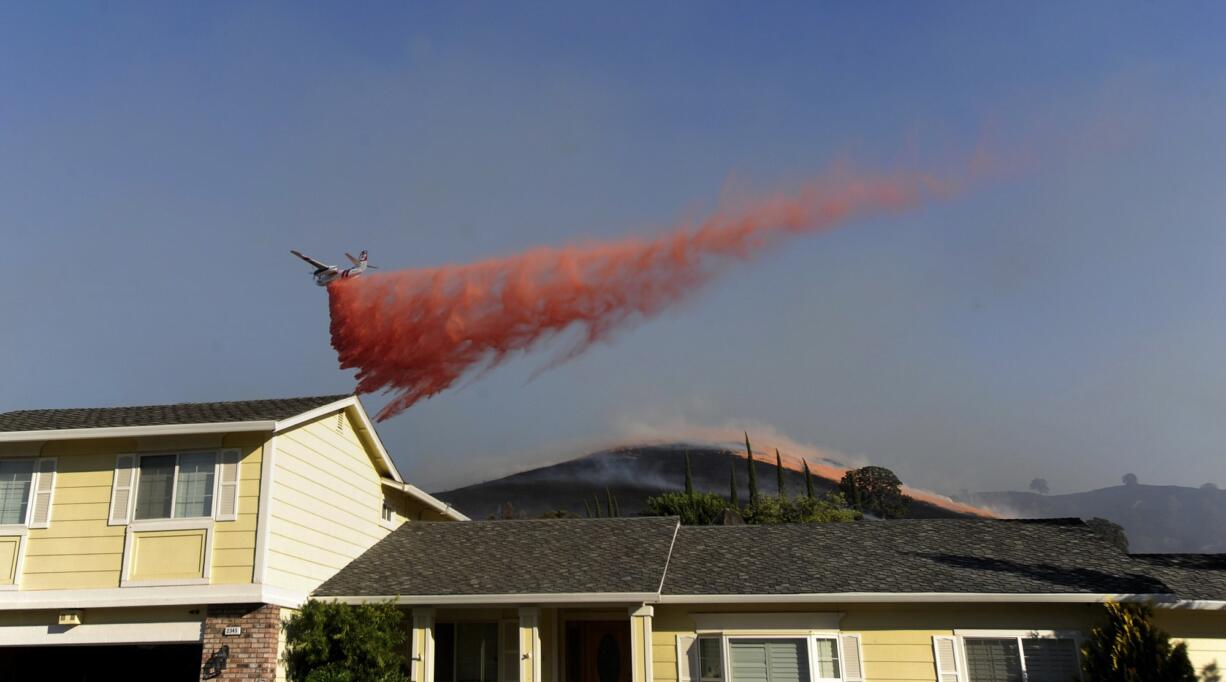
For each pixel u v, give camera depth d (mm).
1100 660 14516
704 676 16078
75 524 15383
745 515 54094
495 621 17656
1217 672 14969
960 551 17875
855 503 124625
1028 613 15547
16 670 16938
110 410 18516
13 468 15797
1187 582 16125
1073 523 19531
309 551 16672
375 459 20062
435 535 20469
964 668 15422
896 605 15930
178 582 14859
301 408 17016
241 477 15383
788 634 15992
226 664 14469
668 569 17641
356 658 15406
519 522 21062
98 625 14945
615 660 19094
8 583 15125
